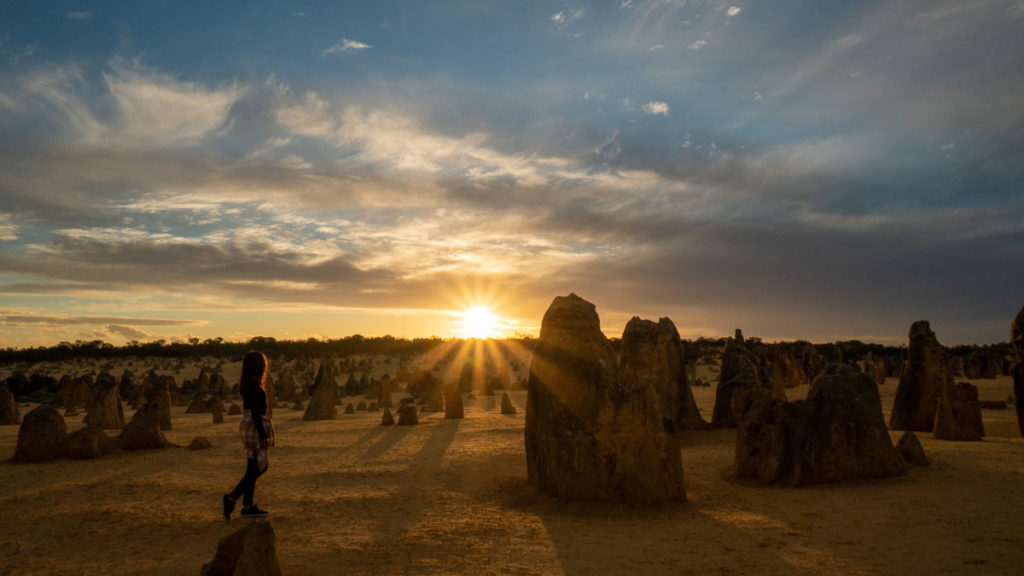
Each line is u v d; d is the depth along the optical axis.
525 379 59.75
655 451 12.34
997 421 25.53
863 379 14.58
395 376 66.69
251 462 10.67
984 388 43.16
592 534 10.27
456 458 18.12
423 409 37.94
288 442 22.23
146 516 11.30
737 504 12.29
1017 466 14.94
